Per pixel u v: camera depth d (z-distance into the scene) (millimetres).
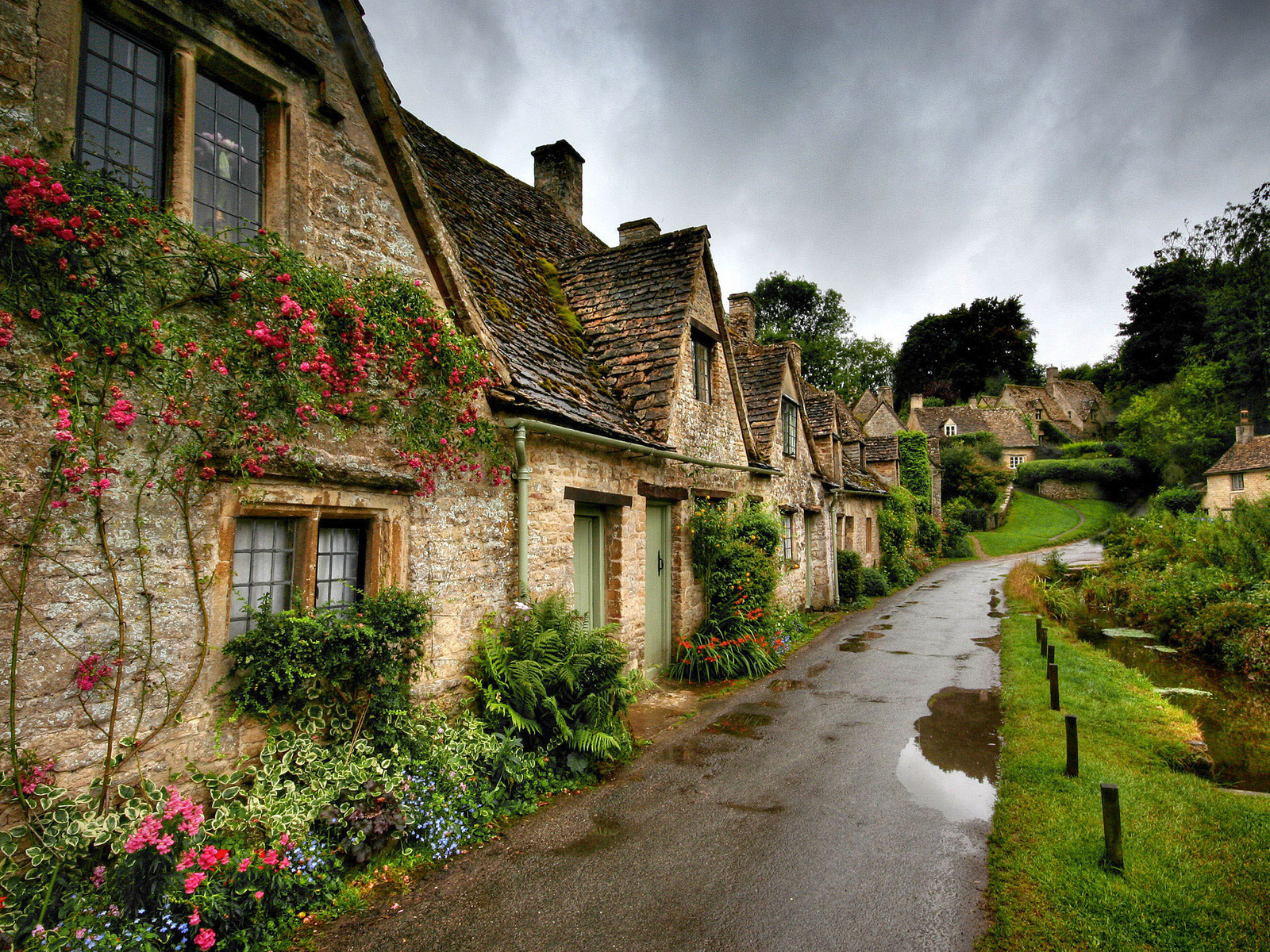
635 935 3441
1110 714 7148
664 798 5164
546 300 8844
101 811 3135
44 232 2920
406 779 4227
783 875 4031
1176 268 44938
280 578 4191
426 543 4918
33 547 2955
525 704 5270
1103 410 54719
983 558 30672
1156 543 17297
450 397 5004
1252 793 5293
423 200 5258
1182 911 3574
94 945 2744
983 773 5703
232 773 3650
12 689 2879
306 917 3459
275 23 4281
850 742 6496
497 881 3934
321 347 4062
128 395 3270
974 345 59188
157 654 3381
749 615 9719
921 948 3336
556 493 6398
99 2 3467
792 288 53781
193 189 3904
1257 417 38562
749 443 11594
